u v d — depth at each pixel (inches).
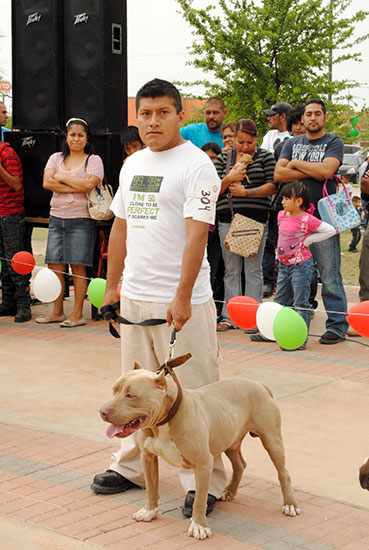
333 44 702.5
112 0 357.4
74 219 333.4
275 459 154.5
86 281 345.7
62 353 297.0
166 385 135.2
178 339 154.4
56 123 370.6
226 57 694.5
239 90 694.5
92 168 330.3
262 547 140.6
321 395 236.8
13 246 357.7
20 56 379.2
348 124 891.4
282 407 225.0
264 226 322.3
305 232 289.6
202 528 144.5
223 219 324.5
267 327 190.9
